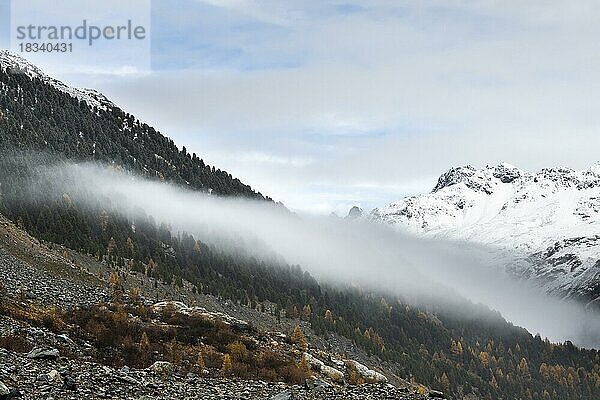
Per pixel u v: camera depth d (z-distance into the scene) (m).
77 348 53.09
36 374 33.78
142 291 126.69
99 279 106.81
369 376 111.94
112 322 68.38
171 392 36.88
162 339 70.12
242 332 92.44
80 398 31.38
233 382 43.56
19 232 119.12
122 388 35.22
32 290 77.31
